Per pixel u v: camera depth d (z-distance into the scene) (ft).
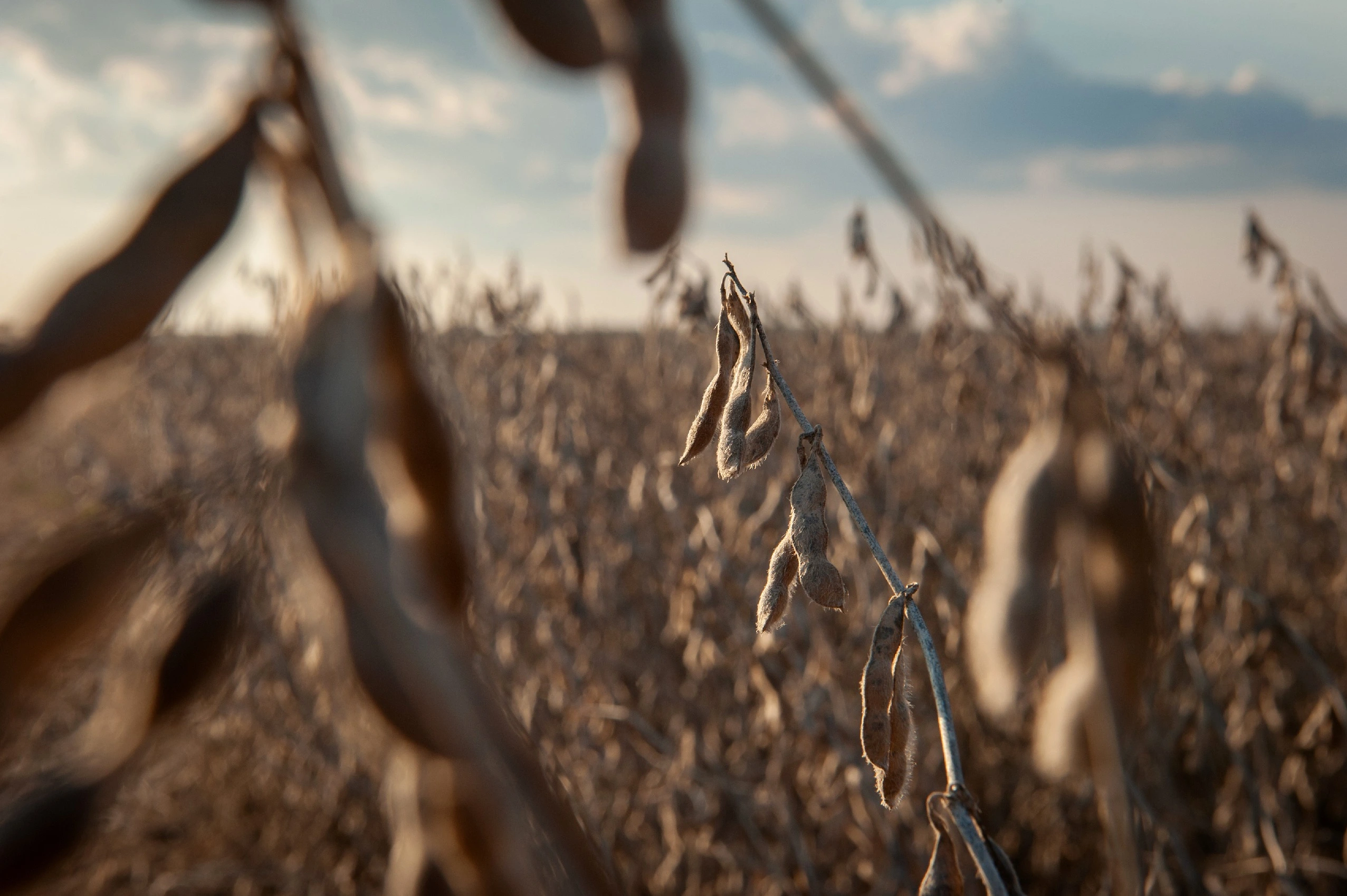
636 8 1.23
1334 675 13.98
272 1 1.21
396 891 1.22
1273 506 17.17
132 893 12.48
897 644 2.61
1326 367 9.27
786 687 11.27
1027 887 13.20
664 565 15.46
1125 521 1.95
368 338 1.21
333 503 1.17
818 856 12.25
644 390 20.94
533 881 1.24
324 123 1.22
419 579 1.22
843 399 14.93
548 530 13.03
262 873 12.98
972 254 1.97
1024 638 1.93
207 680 1.13
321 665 1.25
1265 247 8.66
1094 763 2.01
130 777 1.11
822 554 2.55
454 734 1.22
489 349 16.81
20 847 1.02
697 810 11.23
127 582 1.13
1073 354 2.03
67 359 1.05
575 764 11.38
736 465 2.57
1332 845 13.20
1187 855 9.28
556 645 11.62
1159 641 1.97
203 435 19.81
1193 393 16.90
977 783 13.61
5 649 1.07
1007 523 2.00
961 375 14.89
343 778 11.64
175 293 1.10
